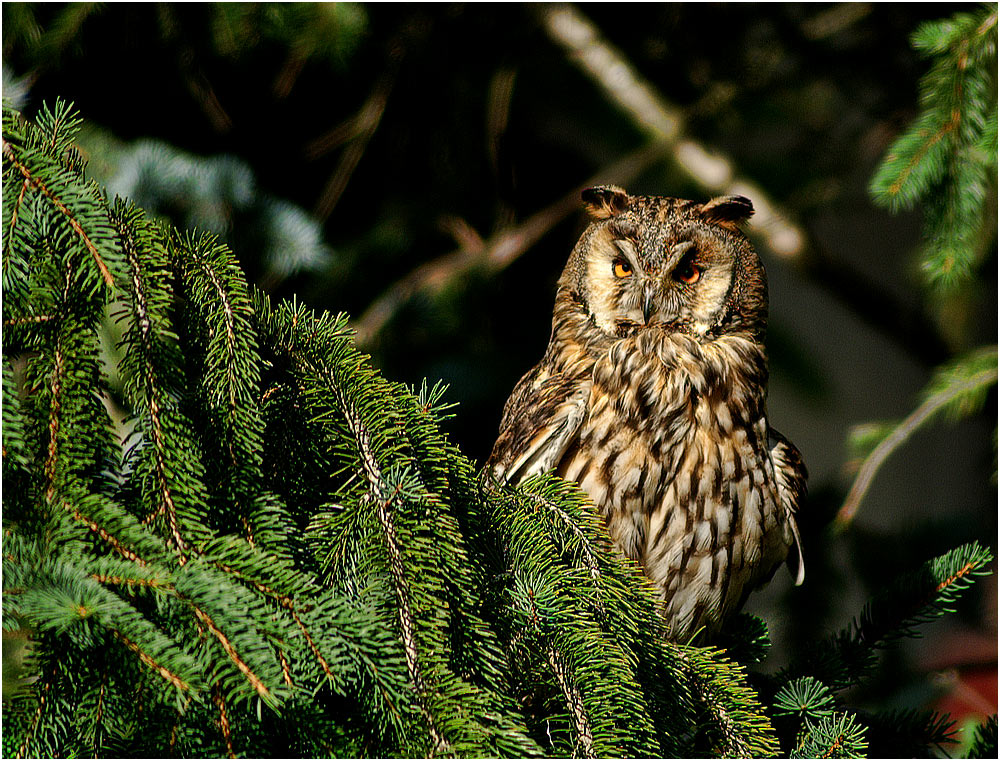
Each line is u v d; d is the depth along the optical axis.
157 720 9.72
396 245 10.32
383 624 9.73
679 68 10.38
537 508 9.84
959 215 10.00
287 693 9.41
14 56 10.20
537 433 9.98
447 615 9.74
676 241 10.04
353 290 10.31
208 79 10.27
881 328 10.51
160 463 9.73
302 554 9.77
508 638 9.79
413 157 10.34
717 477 9.98
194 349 9.77
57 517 9.71
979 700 10.13
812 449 13.26
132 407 9.75
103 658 9.57
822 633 10.21
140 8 10.21
